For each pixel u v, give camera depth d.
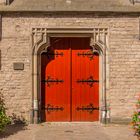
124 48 14.07
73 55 14.40
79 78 14.42
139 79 14.09
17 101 14.00
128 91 14.09
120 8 13.97
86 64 14.43
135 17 14.06
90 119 14.45
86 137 12.05
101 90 14.23
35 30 13.97
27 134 12.42
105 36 14.09
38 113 14.12
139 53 14.09
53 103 14.38
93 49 14.29
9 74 13.97
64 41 14.37
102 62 14.15
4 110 12.62
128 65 14.07
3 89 13.97
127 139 11.77
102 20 14.03
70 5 13.95
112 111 14.10
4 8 13.80
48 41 14.06
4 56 13.95
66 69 14.40
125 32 14.06
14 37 13.95
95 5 13.97
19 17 13.94
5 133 12.54
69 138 11.91
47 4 13.94
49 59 14.37
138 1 14.07
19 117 14.02
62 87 14.39
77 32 14.02
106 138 11.91
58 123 14.20
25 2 13.99
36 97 14.03
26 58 13.99
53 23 13.95
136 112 11.84
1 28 13.91
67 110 14.41
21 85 14.00
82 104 14.43
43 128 13.35
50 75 14.37
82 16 13.99
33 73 14.00
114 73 14.10
